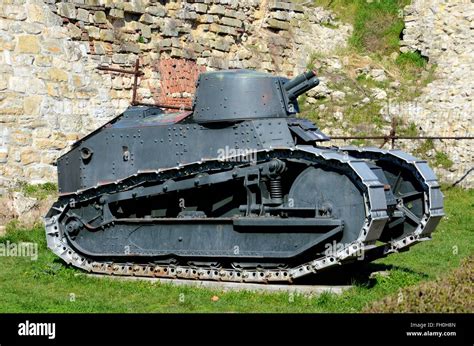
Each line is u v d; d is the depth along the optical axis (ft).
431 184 43.34
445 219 64.49
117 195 44.39
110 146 45.19
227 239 41.68
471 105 79.97
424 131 79.97
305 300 37.81
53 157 60.54
